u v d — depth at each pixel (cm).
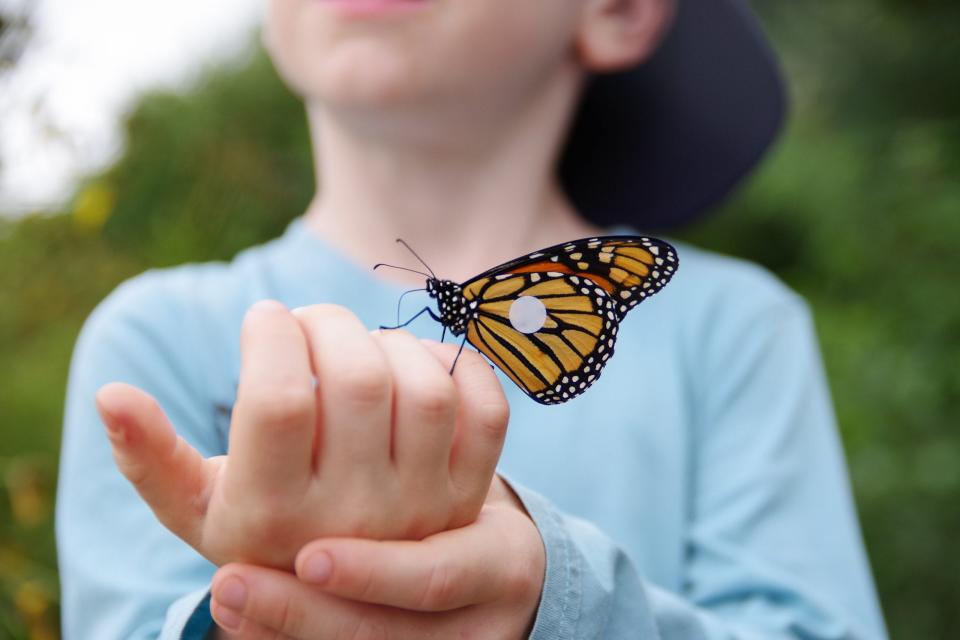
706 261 59
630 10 57
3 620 52
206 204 79
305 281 54
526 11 51
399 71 50
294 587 34
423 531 35
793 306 58
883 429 107
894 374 108
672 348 55
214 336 52
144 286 54
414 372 34
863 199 124
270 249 57
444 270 55
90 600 46
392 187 54
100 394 33
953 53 130
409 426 34
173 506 34
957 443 103
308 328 34
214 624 38
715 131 64
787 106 64
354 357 34
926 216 113
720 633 44
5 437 67
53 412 69
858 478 104
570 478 52
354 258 55
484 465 35
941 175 116
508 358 40
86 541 47
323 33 50
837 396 112
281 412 33
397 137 53
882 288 119
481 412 35
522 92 53
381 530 34
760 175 141
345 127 53
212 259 79
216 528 34
